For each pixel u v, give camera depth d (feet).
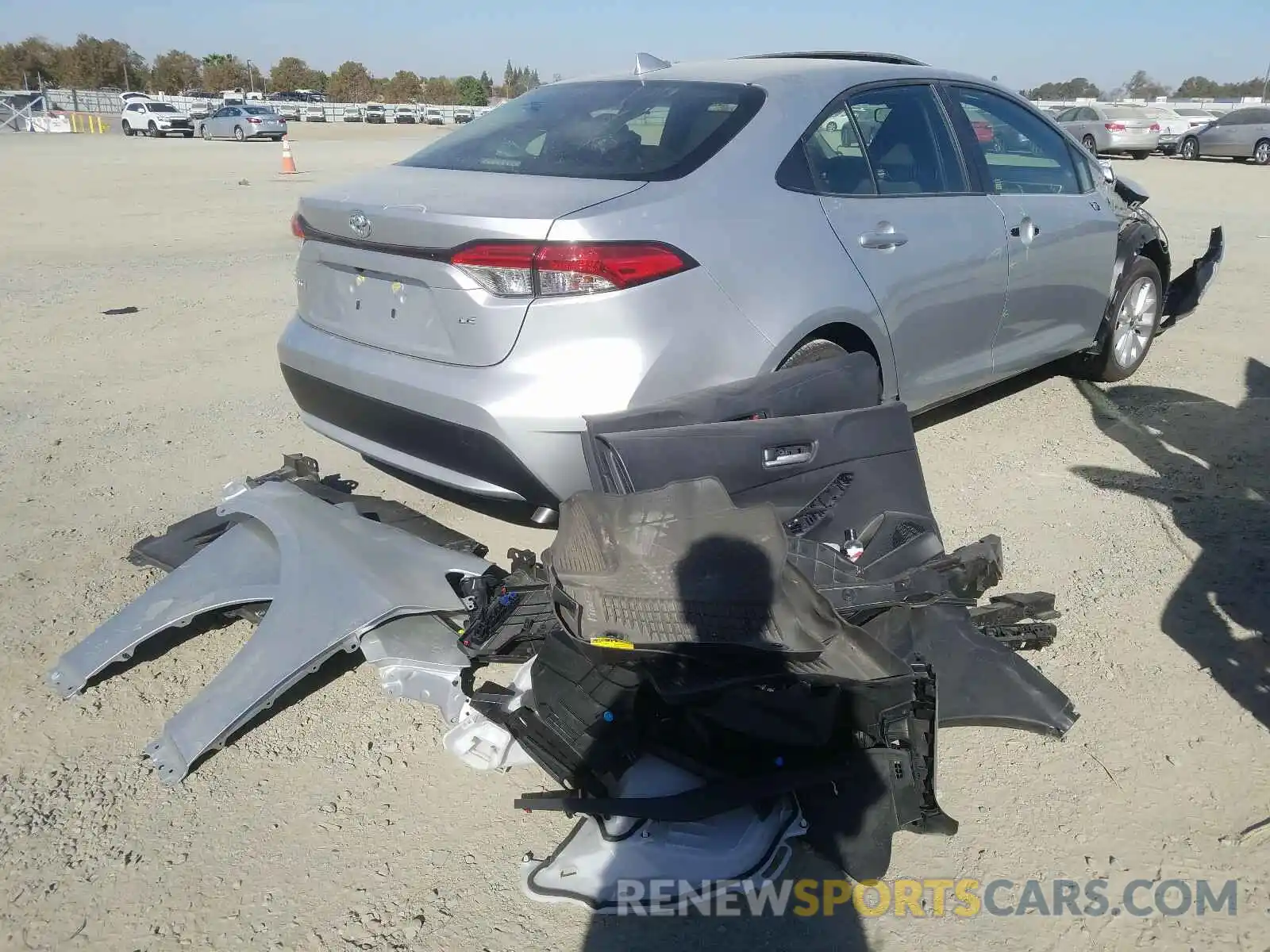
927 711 7.81
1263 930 7.34
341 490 14.35
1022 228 15.16
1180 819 8.37
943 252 13.74
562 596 8.38
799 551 9.72
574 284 10.24
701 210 11.14
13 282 29.68
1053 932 7.35
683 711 8.02
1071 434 16.78
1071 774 8.87
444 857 8.10
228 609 11.18
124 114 140.05
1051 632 10.50
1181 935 7.32
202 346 22.90
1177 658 10.50
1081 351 18.86
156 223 43.60
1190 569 12.26
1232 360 21.17
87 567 12.46
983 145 15.20
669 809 7.55
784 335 11.54
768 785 7.64
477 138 13.41
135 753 9.28
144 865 8.00
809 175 12.45
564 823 8.45
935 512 13.92
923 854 8.07
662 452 9.73
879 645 8.11
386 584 9.91
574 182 11.26
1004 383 19.49
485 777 9.02
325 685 10.32
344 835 8.32
